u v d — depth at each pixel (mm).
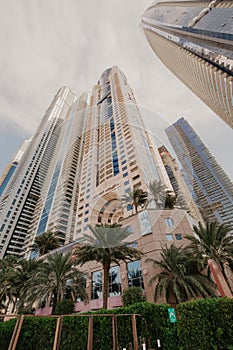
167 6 74250
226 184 67625
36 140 77312
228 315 6246
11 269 20797
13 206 60375
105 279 11820
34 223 55469
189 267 12562
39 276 14297
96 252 11203
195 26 51719
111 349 7277
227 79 39344
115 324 6922
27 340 8250
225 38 39438
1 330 9062
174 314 7875
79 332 7965
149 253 15891
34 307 20406
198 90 61469
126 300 12836
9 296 17781
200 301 6957
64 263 14727
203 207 65188
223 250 12641
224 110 48969
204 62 47656
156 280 14508
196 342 6406
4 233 54656
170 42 68562
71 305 15227
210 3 48594
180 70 70812
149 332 7500
